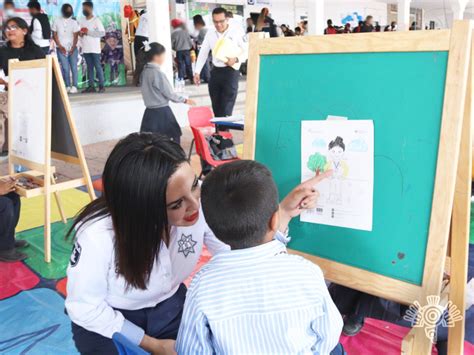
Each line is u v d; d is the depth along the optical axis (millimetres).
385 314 1479
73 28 7180
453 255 1176
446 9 18047
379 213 1166
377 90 1131
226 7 12266
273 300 937
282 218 1276
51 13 7449
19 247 2842
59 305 2201
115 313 1193
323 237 1278
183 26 8922
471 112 1058
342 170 1211
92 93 7152
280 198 1359
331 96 1213
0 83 4797
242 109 7719
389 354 1758
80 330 1261
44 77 2551
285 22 14547
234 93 5207
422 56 1057
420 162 1083
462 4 10922
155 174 1023
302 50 1261
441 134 1038
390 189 1138
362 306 1515
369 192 1173
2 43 7000
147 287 1212
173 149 1077
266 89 1352
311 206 1261
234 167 976
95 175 4480
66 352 1862
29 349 1884
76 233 1156
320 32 7535
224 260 976
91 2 7316
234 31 5066
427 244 1089
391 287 1160
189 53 8875
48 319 2088
